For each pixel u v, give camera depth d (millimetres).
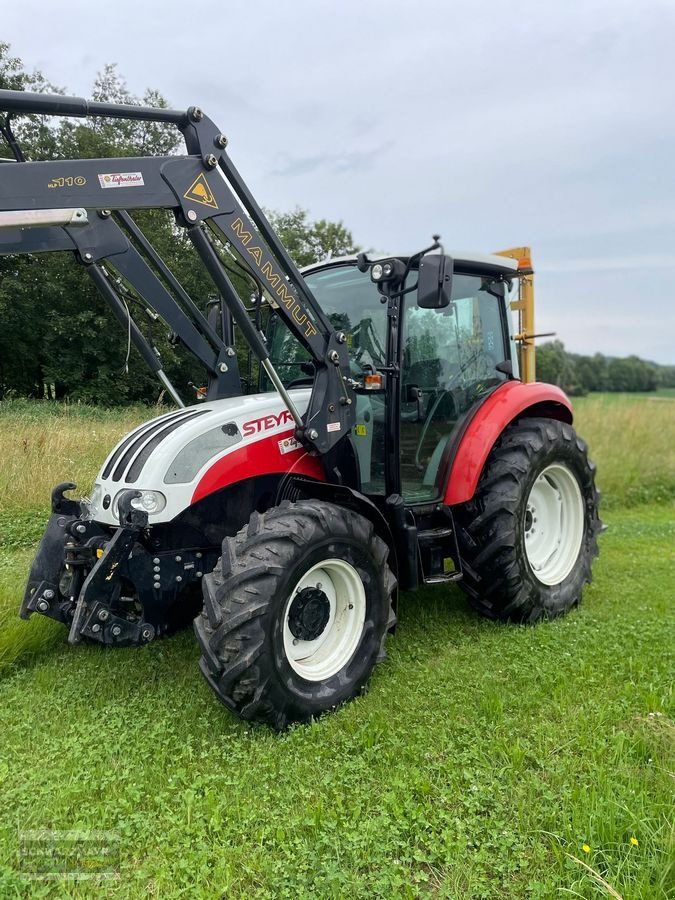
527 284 5914
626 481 9375
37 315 18562
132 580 2973
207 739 2811
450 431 4125
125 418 9945
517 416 4562
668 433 10617
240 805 2371
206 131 2984
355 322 3918
